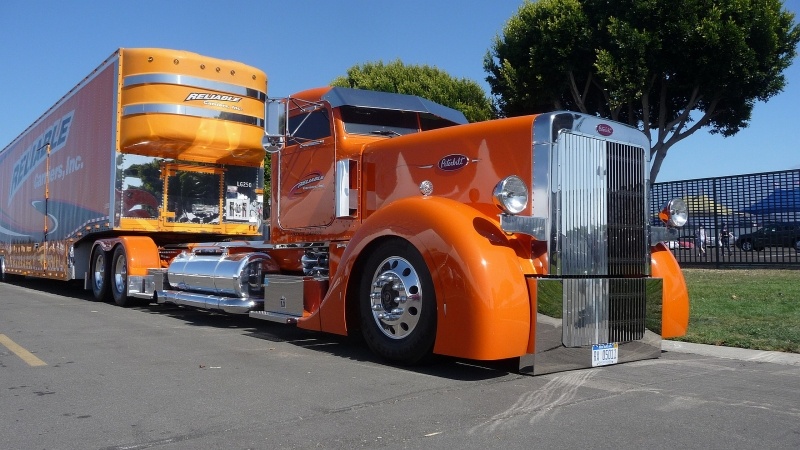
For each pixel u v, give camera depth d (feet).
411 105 24.45
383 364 19.10
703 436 12.33
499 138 18.69
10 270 58.34
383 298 18.94
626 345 19.01
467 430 12.66
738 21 49.39
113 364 19.30
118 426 13.10
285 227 25.35
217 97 36.06
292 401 14.84
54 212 46.34
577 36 51.80
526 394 15.40
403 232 18.15
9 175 59.41
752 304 30.40
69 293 47.96
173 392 15.79
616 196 19.21
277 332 26.16
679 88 53.36
